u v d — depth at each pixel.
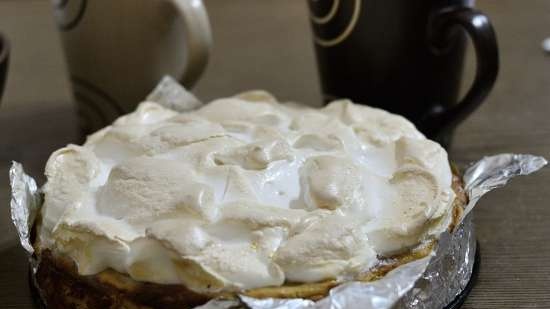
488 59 0.64
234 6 1.01
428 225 0.54
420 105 0.70
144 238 0.52
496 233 0.63
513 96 0.78
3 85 0.71
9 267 0.61
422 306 0.54
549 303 0.58
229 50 0.90
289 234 0.52
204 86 0.83
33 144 0.74
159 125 0.60
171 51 0.70
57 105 0.81
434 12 0.66
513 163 0.60
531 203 0.65
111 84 0.71
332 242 0.52
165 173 0.54
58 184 0.56
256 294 0.51
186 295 0.51
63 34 0.71
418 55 0.68
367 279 0.52
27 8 1.03
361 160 0.58
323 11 0.69
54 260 0.54
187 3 0.68
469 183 0.60
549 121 0.74
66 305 0.54
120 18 0.68
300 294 0.51
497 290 0.58
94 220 0.53
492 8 0.96
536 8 0.95
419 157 0.57
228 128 0.59
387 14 0.67
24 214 0.56
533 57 0.85
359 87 0.70
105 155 0.58
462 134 0.73
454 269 0.55
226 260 0.51
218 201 0.54
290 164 0.56
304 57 0.88
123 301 0.52
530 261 0.61
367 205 0.54
